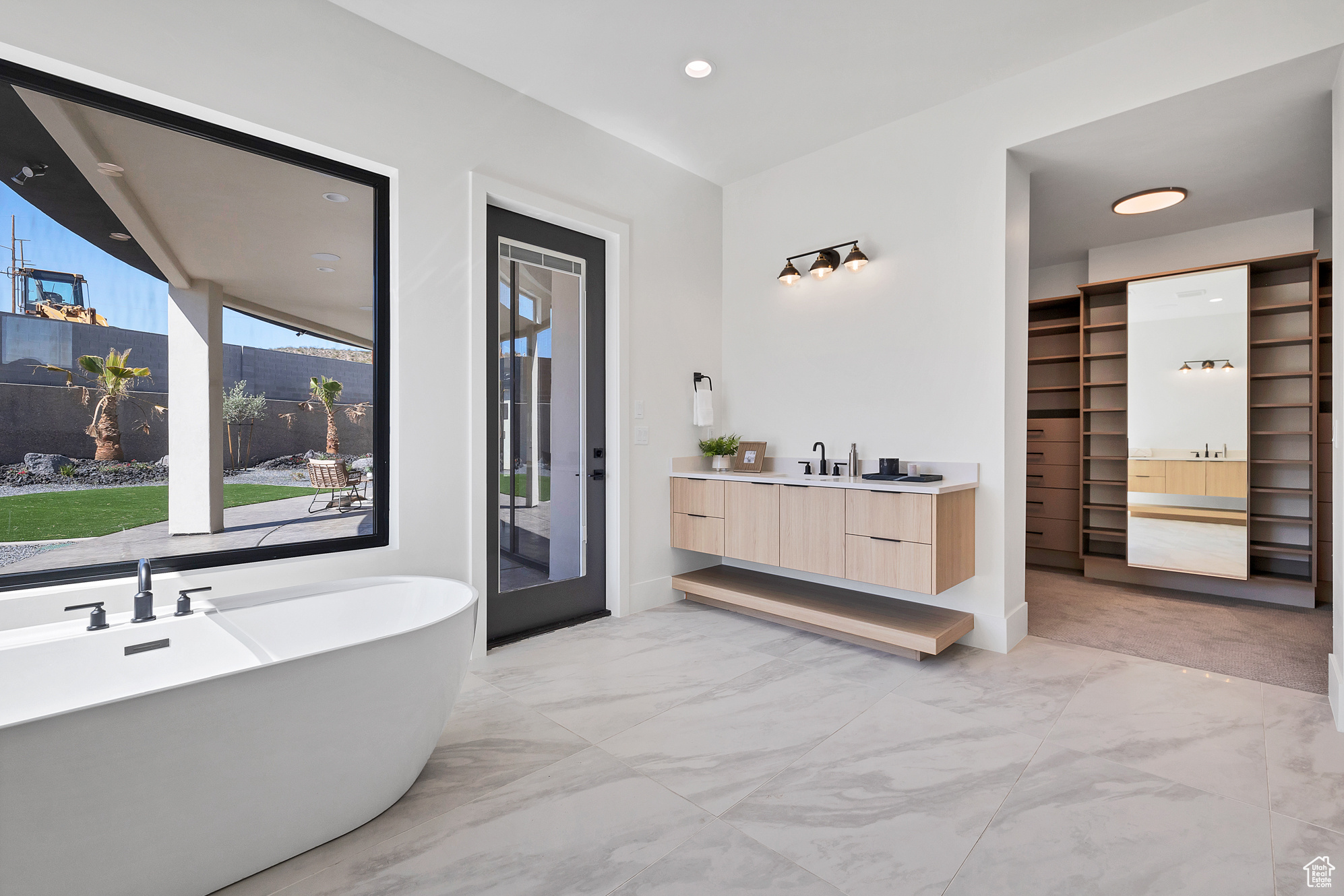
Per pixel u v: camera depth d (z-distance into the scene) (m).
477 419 2.72
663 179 3.64
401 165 2.50
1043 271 4.99
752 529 3.29
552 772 1.83
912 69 2.76
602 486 3.45
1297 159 2.98
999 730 2.08
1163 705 2.27
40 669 1.62
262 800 1.37
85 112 1.93
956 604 3.02
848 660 2.76
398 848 1.48
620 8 2.35
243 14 2.11
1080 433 4.61
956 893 1.33
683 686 2.46
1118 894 1.32
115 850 1.20
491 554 2.95
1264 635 3.08
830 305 3.51
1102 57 2.57
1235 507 3.79
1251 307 3.76
